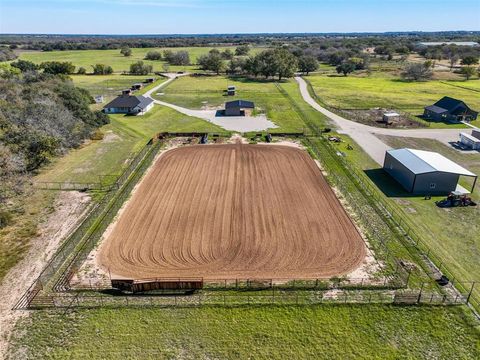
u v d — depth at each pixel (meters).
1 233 32.47
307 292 25.61
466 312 23.88
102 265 28.28
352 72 135.12
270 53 119.12
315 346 21.61
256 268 27.88
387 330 22.62
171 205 36.97
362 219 34.41
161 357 20.92
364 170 46.62
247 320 23.45
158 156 50.53
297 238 31.39
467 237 31.95
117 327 22.89
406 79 119.69
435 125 66.75
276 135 59.19
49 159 47.56
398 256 29.34
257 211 35.75
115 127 64.75
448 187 40.12
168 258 28.98
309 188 40.62
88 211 36.16
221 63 131.00
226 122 67.75
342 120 69.56
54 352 21.16
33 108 50.81
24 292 25.69
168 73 131.75
